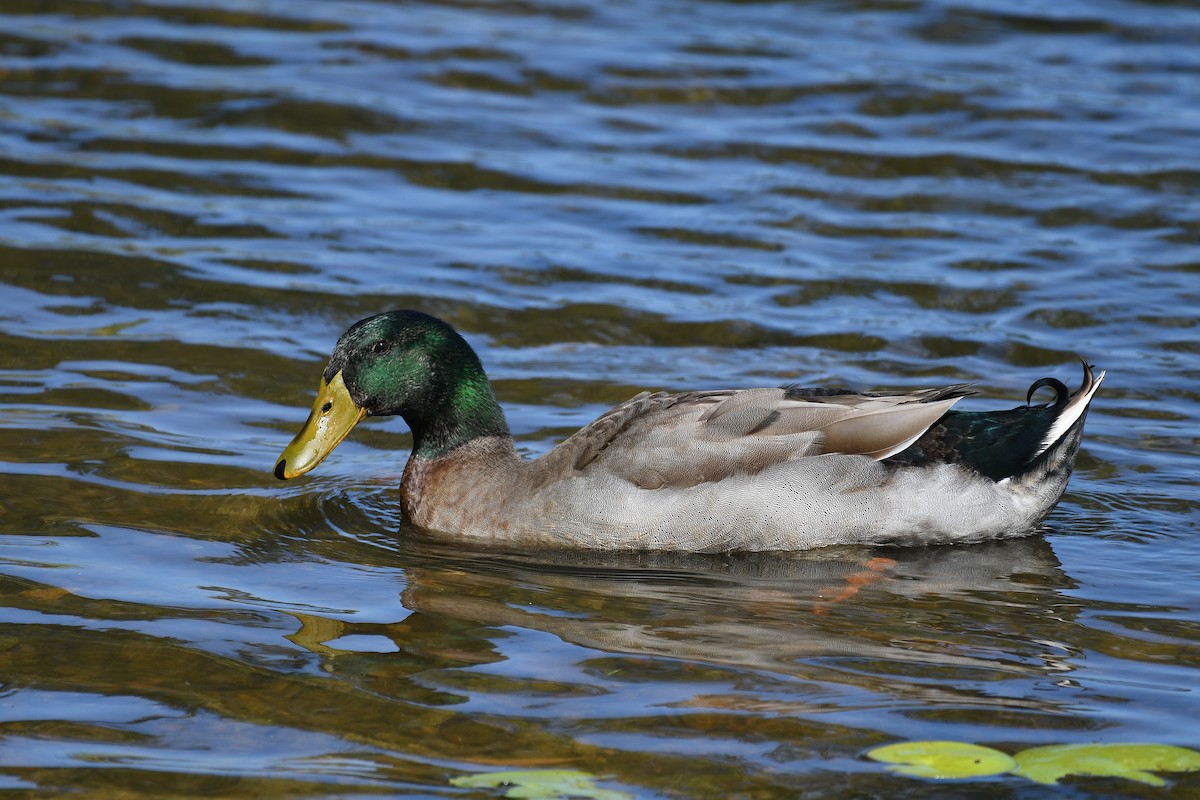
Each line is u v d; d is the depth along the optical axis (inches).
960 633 376.8
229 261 668.7
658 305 645.9
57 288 631.2
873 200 760.3
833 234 721.6
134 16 975.6
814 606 396.2
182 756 307.6
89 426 508.4
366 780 299.3
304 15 996.6
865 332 623.5
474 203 748.6
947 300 653.9
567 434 526.6
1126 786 298.0
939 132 845.2
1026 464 445.4
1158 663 358.6
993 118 861.2
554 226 724.0
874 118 862.5
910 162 805.2
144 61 899.4
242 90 862.5
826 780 300.2
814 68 935.0
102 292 631.2
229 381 558.3
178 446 500.1
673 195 761.0
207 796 292.0
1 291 624.4
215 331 602.5
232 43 936.3
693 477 441.1
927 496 438.3
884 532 440.8
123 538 427.5
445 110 856.3
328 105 847.7
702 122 855.1
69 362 563.8
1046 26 1023.6
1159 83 917.8
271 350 588.4
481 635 372.2
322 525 454.9
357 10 1016.2
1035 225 732.0
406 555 435.8
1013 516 444.5
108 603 382.3
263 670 347.6
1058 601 400.2
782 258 695.1
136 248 676.1
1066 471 448.5
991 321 634.2
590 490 444.5
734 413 447.8
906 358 602.2
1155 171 791.1
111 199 724.7
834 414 444.5
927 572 422.9
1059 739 317.4
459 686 341.4
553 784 297.9
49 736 314.0
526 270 674.8
